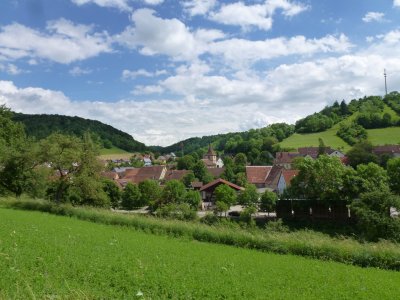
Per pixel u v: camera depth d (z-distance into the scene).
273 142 190.75
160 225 29.31
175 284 12.21
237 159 153.75
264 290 13.09
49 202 40.47
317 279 15.91
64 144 45.75
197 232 27.48
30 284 10.16
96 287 11.00
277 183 95.81
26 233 19.44
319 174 62.31
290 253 23.75
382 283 15.88
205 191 94.00
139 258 16.20
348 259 21.86
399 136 173.12
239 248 24.59
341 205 59.53
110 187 82.19
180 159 154.50
